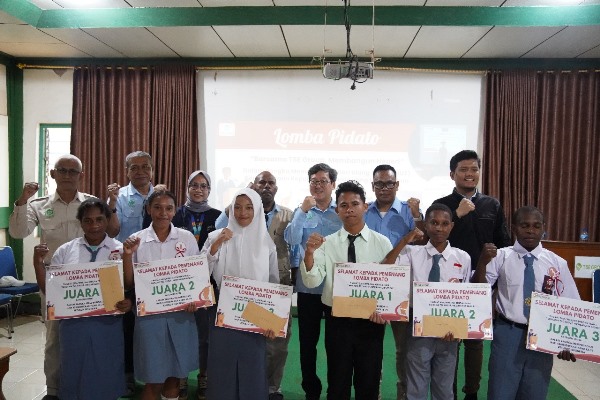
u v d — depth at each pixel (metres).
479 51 4.07
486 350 3.56
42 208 2.67
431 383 2.04
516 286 2.00
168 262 2.04
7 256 4.04
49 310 2.01
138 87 4.44
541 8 3.33
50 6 3.48
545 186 4.25
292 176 4.47
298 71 4.43
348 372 1.97
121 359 2.18
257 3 3.36
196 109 4.46
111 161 4.47
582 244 3.57
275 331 1.97
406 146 4.40
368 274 1.92
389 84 4.39
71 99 4.61
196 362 2.17
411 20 3.38
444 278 2.03
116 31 3.68
